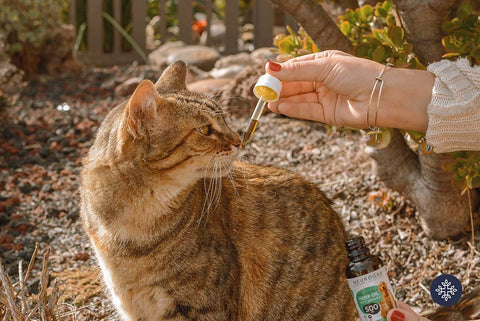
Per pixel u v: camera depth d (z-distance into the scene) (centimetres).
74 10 195
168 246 76
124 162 75
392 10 93
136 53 199
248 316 80
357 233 103
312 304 80
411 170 101
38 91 164
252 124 78
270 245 80
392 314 69
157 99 74
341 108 75
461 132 69
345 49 89
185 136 75
